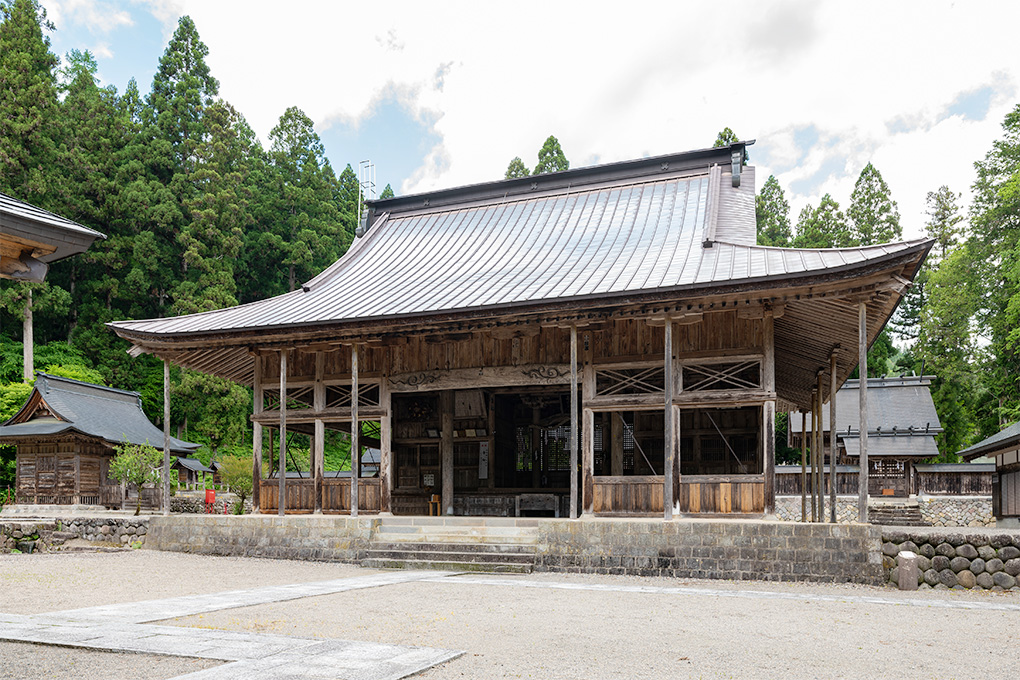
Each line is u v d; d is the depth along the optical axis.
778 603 11.18
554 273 19.22
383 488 19.91
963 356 45.75
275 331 19.22
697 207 21.75
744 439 22.84
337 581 13.31
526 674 6.39
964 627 9.24
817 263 15.42
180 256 55.47
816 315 17.58
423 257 23.50
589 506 17.75
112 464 29.41
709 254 18.08
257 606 10.15
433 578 14.05
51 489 32.94
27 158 46.12
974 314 43.22
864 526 14.10
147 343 20.64
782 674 6.56
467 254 22.78
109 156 54.34
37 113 47.06
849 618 9.84
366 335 19.45
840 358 21.12
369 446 26.80
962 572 13.35
